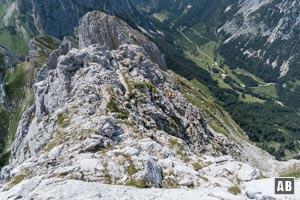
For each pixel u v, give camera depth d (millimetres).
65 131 73438
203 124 138000
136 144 62875
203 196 44281
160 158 61625
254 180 57156
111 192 43250
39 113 130625
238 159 146625
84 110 83812
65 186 43219
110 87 98688
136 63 137625
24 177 53562
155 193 44250
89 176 48688
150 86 122375
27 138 151250
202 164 68812
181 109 136750
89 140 60406
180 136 111625
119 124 76625
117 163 51906
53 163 55031
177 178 53375
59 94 114625
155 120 103062
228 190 52188
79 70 112000
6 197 41625
